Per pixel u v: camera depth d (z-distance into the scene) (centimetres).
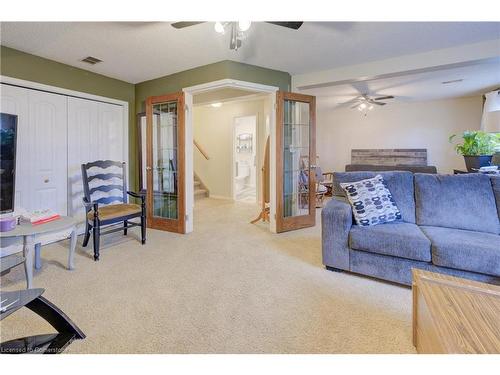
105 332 160
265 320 172
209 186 685
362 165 635
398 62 323
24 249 201
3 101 285
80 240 337
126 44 279
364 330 162
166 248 309
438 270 196
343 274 239
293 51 302
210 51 299
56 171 332
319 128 736
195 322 170
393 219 242
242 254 290
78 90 350
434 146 602
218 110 652
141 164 425
